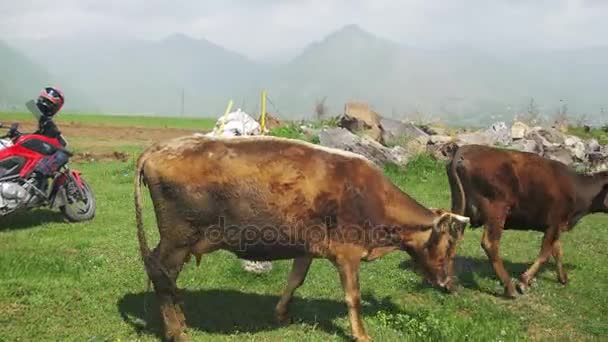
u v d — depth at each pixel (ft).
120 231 28.09
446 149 49.65
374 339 18.93
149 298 20.70
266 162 17.98
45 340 17.78
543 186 23.67
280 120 66.08
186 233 17.97
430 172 46.39
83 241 25.99
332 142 47.29
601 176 24.89
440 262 19.86
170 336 17.92
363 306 21.61
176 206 17.83
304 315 20.47
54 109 28.45
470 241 30.07
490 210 23.43
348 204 18.47
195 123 118.11
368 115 55.11
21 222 29.22
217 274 23.08
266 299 21.44
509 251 29.09
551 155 51.13
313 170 18.28
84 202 29.96
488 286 24.36
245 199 17.87
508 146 51.31
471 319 20.84
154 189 17.88
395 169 46.42
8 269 21.79
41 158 27.71
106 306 19.97
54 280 21.35
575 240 31.89
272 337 18.88
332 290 22.68
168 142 18.22
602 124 79.00
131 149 63.41
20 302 19.61
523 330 20.63
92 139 75.51
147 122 115.65
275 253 18.62
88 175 43.21
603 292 24.23
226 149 17.98
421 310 21.16
